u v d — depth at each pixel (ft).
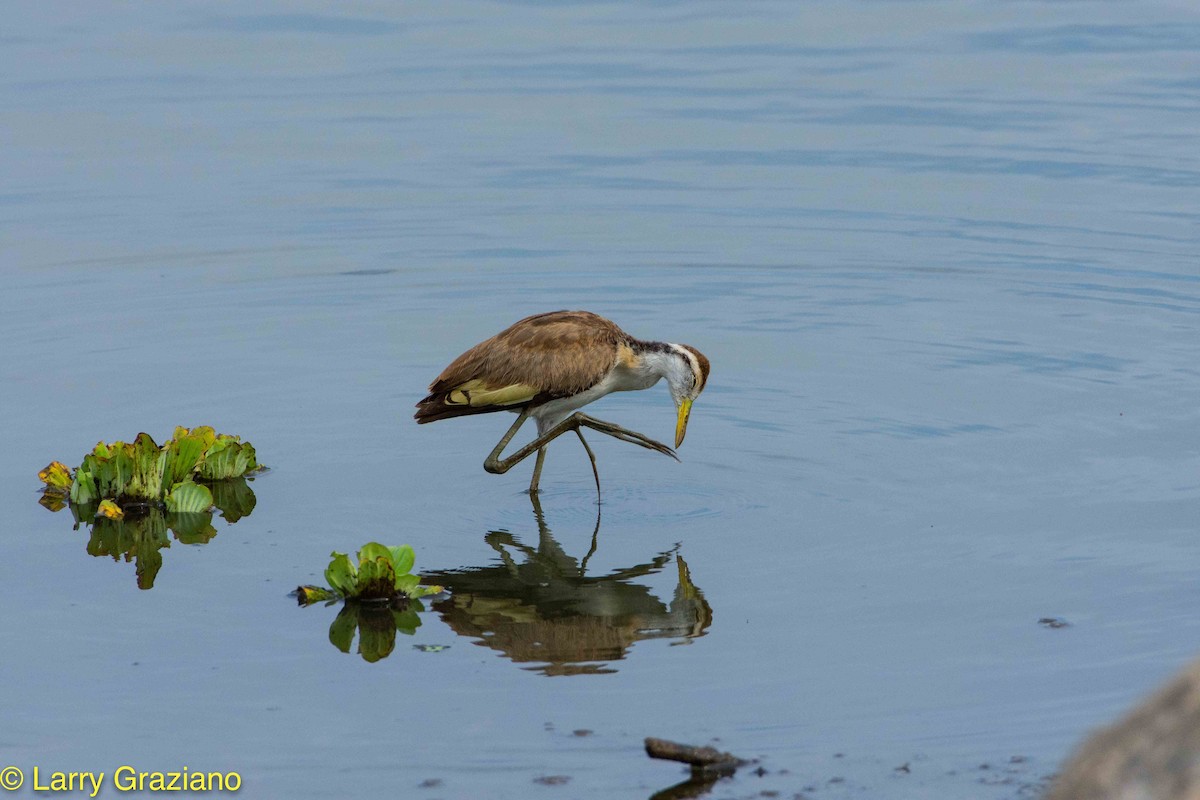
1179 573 35.70
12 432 46.39
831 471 43.45
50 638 33.50
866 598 35.06
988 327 55.26
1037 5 102.73
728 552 38.22
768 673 31.45
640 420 48.78
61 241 64.90
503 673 31.81
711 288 60.18
